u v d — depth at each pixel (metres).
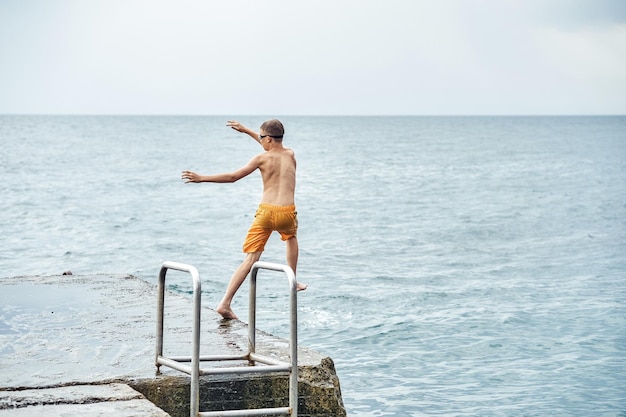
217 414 5.03
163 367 5.68
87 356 6.00
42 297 8.39
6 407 4.80
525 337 12.07
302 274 17.69
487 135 150.12
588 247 22.22
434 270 18.42
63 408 4.79
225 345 6.32
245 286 15.77
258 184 46.25
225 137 133.38
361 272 18.09
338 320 13.15
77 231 25.05
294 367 5.27
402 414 8.66
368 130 187.12
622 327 12.70
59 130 158.75
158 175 51.00
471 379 9.98
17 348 6.25
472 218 29.67
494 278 17.41
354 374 10.16
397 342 11.77
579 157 76.00
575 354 11.13
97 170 54.41
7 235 23.91
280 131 7.10
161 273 5.58
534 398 9.22
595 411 8.80
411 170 58.62
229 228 26.50
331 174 54.28
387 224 27.83
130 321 7.23
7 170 52.56
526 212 31.83
